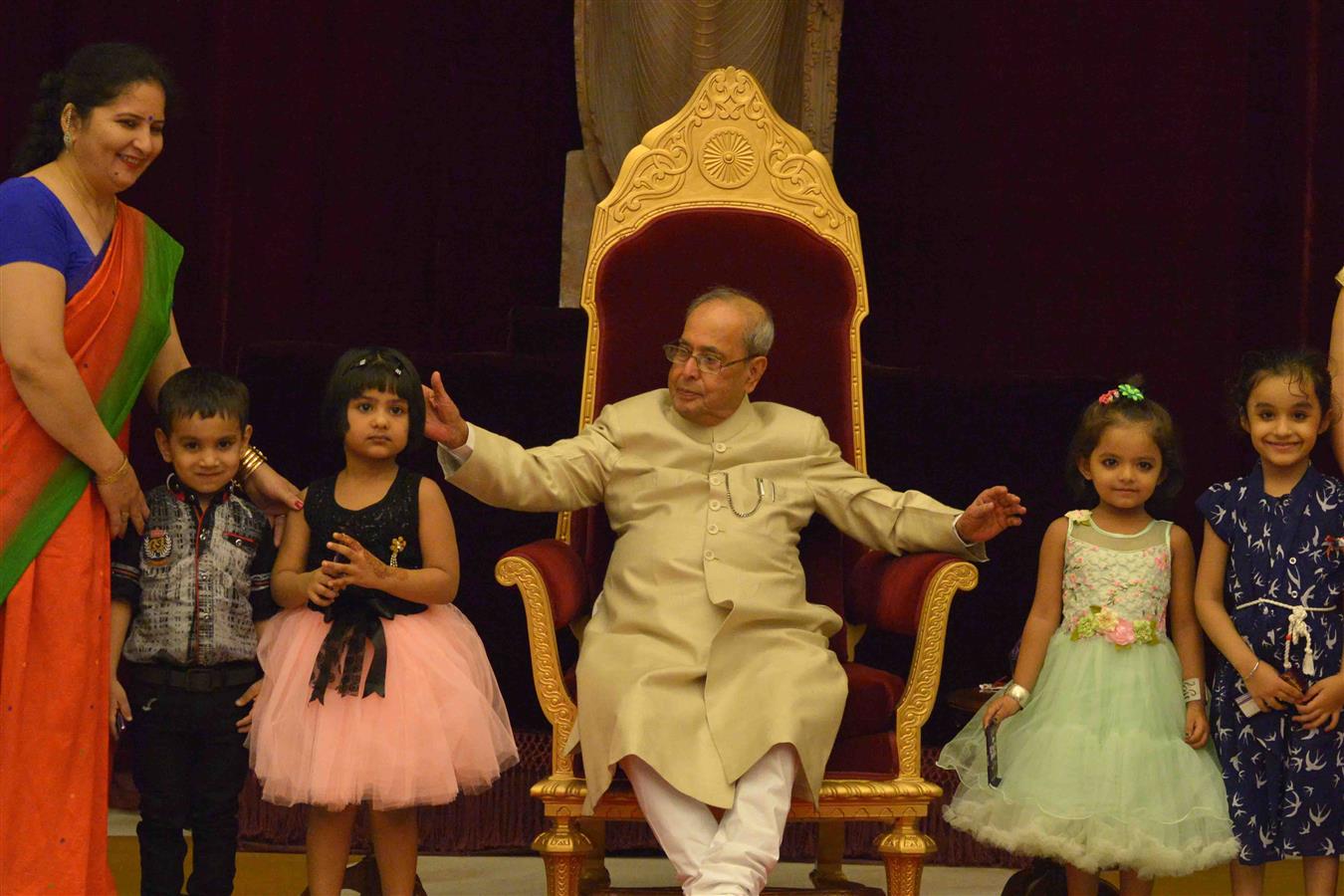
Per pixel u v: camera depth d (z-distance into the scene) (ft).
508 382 36.11
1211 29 47.57
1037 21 48.75
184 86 47.70
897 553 28.86
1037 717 27.66
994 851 34.91
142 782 26.89
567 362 36.42
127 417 26.55
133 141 25.54
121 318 25.99
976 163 49.21
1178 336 47.75
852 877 34.09
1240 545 27.78
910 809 26.73
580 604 28.43
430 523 27.58
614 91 45.01
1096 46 48.42
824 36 44.24
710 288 31.27
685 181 31.68
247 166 48.16
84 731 25.32
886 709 26.96
